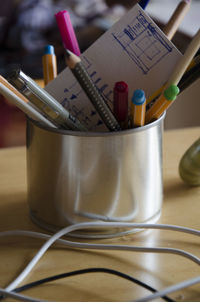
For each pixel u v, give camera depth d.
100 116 0.41
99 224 0.44
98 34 1.57
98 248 0.42
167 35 0.46
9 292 0.35
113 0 1.58
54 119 0.41
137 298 0.36
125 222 0.45
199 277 0.36
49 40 1.61
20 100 0.40
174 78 0.42
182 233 0.46
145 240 0.45
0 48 1.58
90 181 0.42
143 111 0.41
